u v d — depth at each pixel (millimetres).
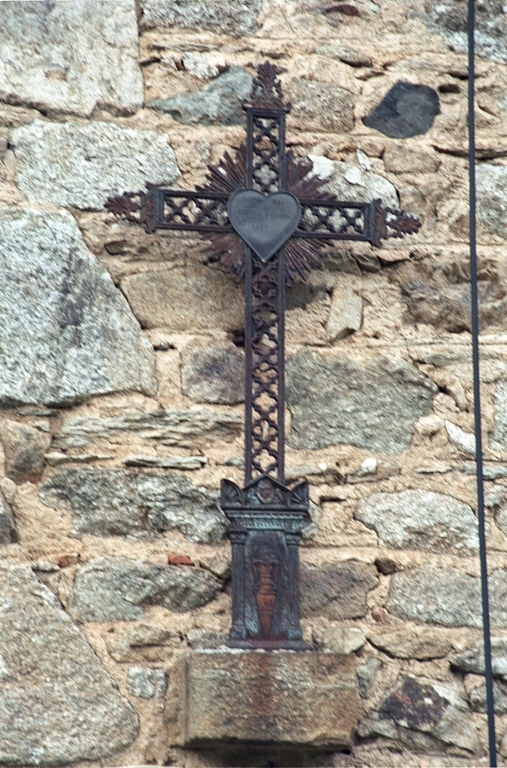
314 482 14492
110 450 14258
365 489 14547
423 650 13977
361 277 15422
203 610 13844
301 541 14242
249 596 13352
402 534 14422
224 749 13258
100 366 14516
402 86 16297
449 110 16312
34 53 15562
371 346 15164
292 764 13312
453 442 14859
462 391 15117
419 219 15758
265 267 14422
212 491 14250
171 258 15070
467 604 14227
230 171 14664
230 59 16047
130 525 14039
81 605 13633
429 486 14648
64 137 15320
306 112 15969
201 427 14477
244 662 12969
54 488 14047
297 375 14875
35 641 13398
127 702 13344
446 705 13773
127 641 13570
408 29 16578
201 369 14719
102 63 15703
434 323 15383
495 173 16156
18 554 13711
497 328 15516
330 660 13117
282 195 14633
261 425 14141
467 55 16531
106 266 14906
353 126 16047
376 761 13453
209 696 12828
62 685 13289
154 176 15383
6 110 15297
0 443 14094
